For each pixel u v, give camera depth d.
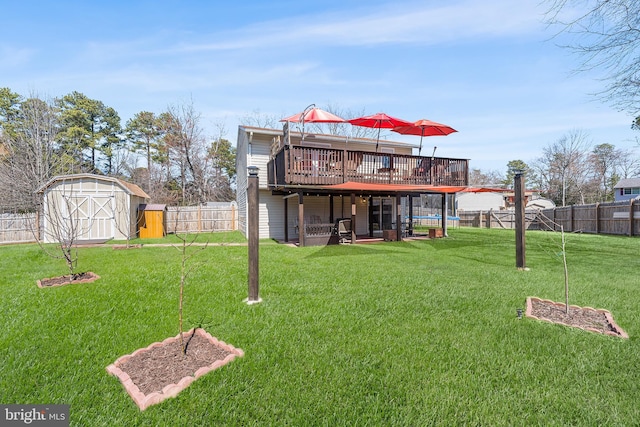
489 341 3.26
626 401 2.30
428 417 2.16
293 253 9.30
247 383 2.54
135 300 4.61
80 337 3.38
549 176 36.19
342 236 13.15
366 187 10.88
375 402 2.31
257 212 4.64
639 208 12.95
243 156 15.73
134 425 2.10
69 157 24.36
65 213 12.54
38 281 5.59
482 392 2.42
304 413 2.21
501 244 11.66
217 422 2.13
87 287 5.27
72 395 2.40
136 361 2.88
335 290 5.14
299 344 3.20
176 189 31.27
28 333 3.46
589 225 15.65
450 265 7.31
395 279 5.86
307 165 10.95
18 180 19.28
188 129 29.83
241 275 6.19
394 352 3.03
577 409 2.23
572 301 4.54
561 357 2.92
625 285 5.38
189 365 2.82
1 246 11.23
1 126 23.30
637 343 3.17
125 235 13.47
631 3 6.17
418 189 11.61
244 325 3.69
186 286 5.36
